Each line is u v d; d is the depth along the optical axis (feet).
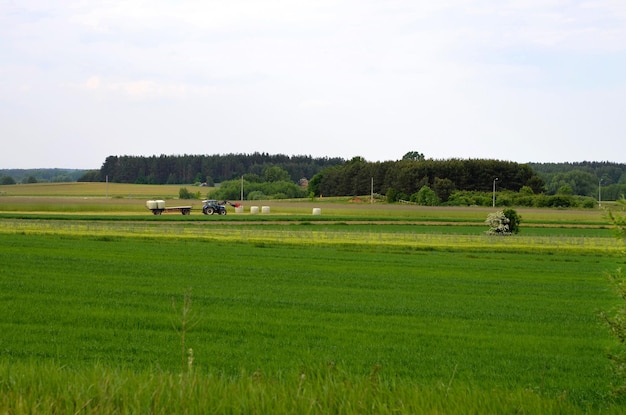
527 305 133.28
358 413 43.06
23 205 473.67
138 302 123.24
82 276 156.46
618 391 58.75
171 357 82.94
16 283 142.51
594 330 109.09
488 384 74.18
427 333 103.04
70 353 83.71
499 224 298.35
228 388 47.09
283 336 98.12
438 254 228.63
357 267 187.73
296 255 214.90
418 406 44.42
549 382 75.92
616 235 58.65
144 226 304.30
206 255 208.03
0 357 80.23
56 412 42.73
